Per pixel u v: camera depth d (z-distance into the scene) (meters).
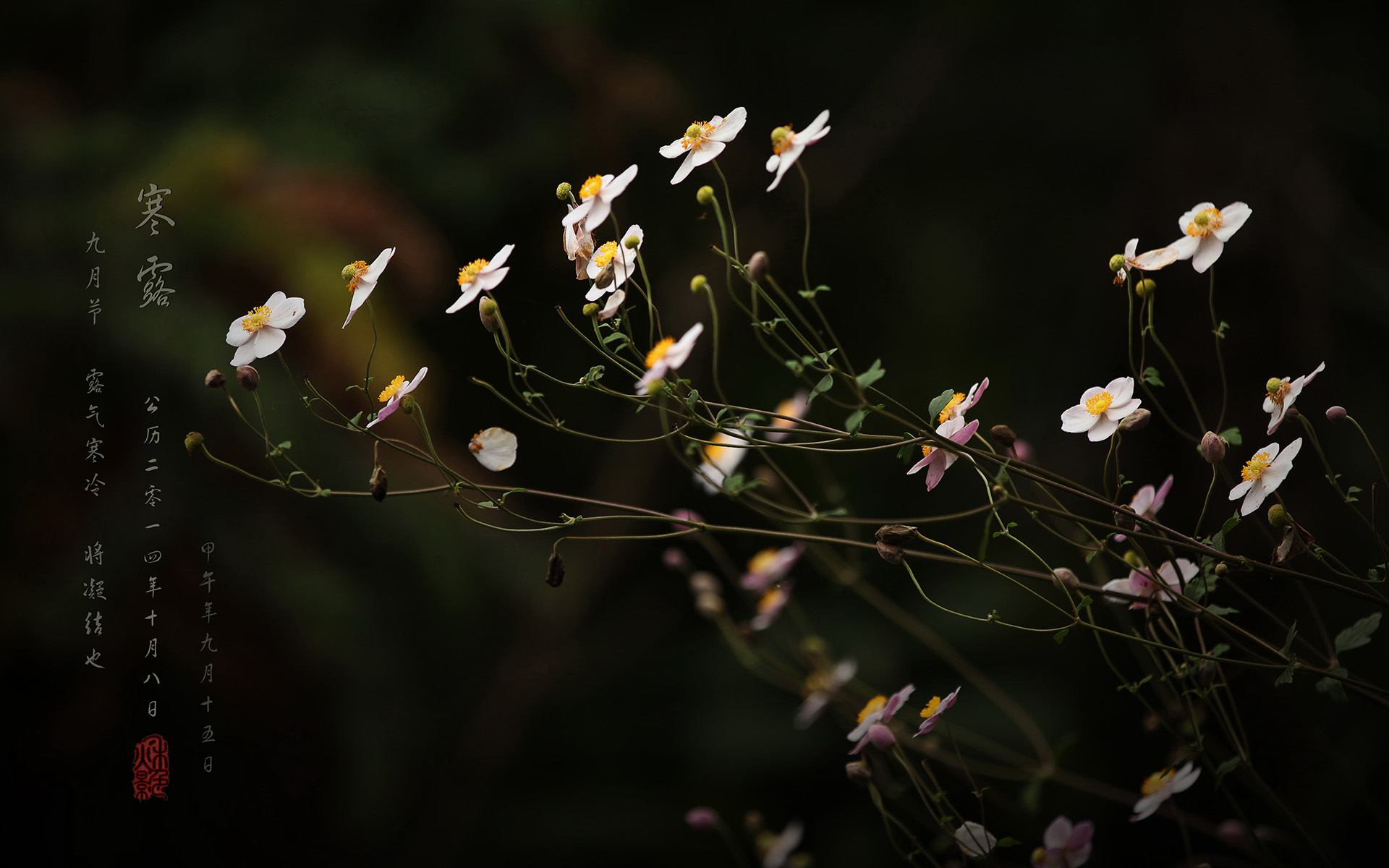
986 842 1.68
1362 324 2.79
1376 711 2.16
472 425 3.51
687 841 3.46
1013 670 3.45
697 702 3.85
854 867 3.26
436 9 3.64
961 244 4.39
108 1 3.38
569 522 1.63
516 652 3.36
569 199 1.68
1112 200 3.41
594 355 3.60
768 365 4.15
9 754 2.47
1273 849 1.87
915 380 4.30
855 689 2.04
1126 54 3.94
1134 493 2.61
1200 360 2.60
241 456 2.75
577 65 3.70
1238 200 2.78
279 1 3.54
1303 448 2.40
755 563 2.05
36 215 2.80
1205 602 1.67
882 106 4.02
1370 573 1.61
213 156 2.91
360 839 2.81
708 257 3.89
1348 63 3.33
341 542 2.95
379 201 3.08
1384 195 3.09
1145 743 2.74
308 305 2.76
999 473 1.62
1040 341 4.02
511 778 3.59
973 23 4.00
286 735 2.76
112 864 2.48
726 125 1.66
